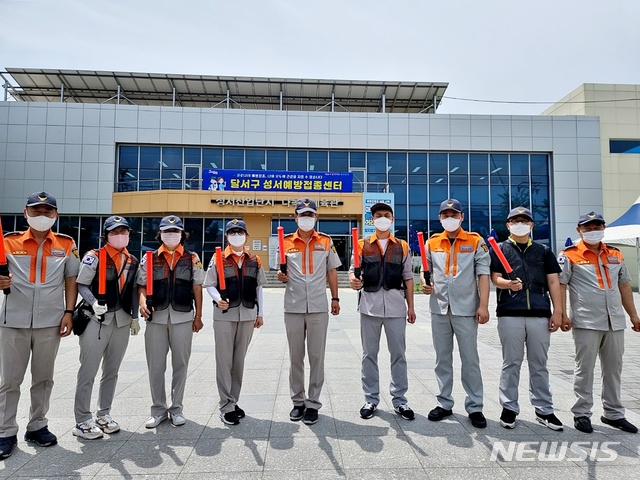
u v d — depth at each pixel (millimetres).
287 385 4676
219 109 22281
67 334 3270
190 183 21969
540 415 3523
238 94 23578
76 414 3264
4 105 21734
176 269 3646
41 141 21734
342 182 21281
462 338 3660
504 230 22500
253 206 20484
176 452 2998
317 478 2646
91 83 22531
